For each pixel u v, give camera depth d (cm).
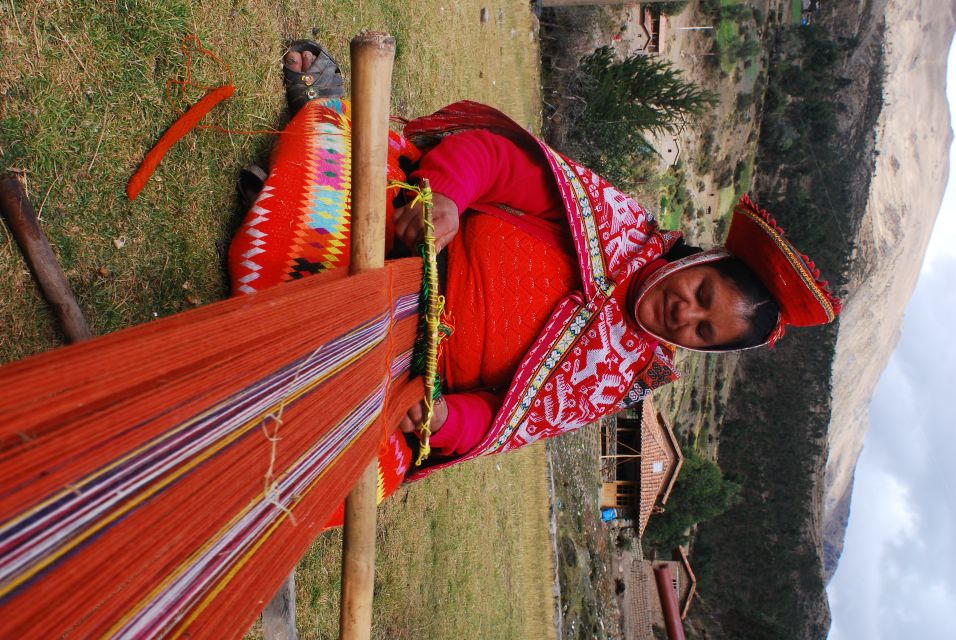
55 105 161
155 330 82
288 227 187
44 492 61
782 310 202
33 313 152
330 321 116
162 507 78
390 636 381
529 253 204
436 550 461
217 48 216
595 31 1499
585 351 207
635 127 1272
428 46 516
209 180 209
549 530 822
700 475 2278
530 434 212
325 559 298
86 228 168
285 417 104
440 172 188
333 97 249
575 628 930
